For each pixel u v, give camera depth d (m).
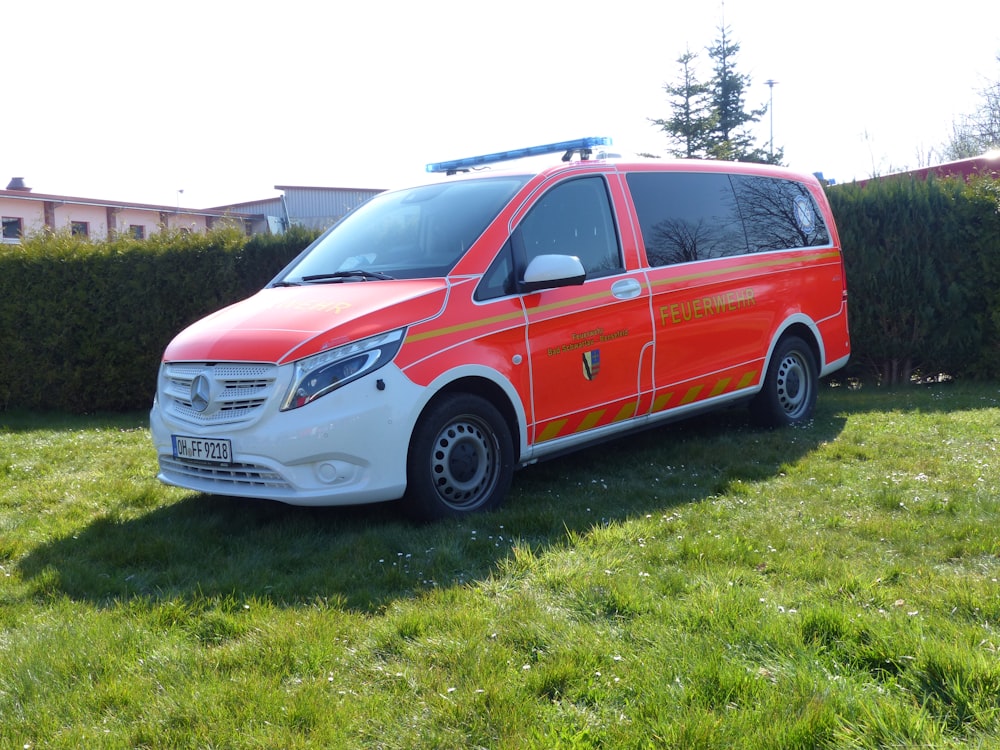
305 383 4.59
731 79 39.03
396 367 4.72
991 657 2.85
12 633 3.53
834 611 3.22
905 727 2.50
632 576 3.89
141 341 10.98
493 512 5.10
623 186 6.20
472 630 3.34
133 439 8.29
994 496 5.06
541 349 5.39
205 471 4.95
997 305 10.47
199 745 2.62
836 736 2.48
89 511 5.51
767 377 7.25
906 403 8.99
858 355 11.02
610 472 6.14
